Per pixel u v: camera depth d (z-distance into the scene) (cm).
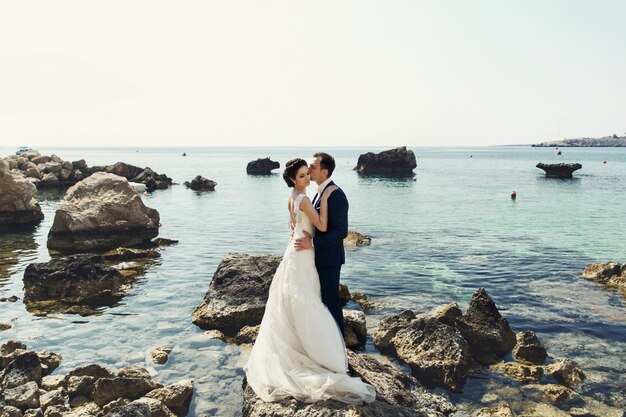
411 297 1373
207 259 1828
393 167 8181
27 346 993
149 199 4228
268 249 2039
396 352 973
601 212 3381
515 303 1326
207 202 3981
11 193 2662
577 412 773
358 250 2019
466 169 10500
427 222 2872
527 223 2848
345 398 588
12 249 2003
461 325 1042
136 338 1044
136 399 770
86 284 1345
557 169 7281
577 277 1605
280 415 573
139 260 1800
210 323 1109
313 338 624
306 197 638
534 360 965
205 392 814
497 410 761
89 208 2106
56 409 732
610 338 1081
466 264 1777
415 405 655
